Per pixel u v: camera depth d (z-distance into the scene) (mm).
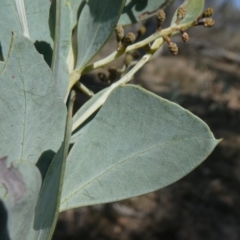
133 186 141
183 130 138
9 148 131
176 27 169
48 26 167
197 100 1444
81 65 163
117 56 168
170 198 1299
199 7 177
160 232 1166
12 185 110
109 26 154
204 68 2318
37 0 167
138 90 141
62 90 152
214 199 1349
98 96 165
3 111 128
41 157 134
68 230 1044
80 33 165
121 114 143
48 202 116
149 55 170
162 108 139
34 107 131
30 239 117
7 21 163
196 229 1209
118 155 143
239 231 1241
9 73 127
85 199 141
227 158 1601
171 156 139
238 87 2150
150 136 141
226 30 3002
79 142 145
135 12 188
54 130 135
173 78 2229
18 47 126
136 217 1172
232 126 1762
